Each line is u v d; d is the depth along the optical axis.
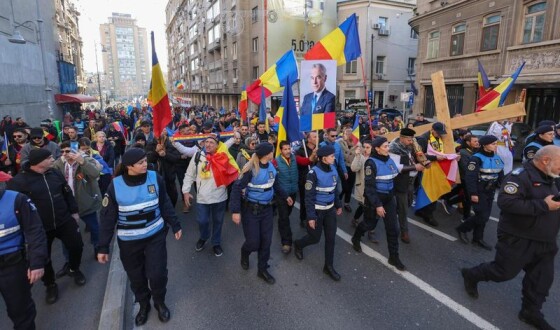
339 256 5.07
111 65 127.56
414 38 33.50
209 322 3.61
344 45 6.07
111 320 3.49
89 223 4.95
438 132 5.70
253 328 3.50
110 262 4.95
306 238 4.75
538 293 3.38
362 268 4.69
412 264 4.78
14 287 3.02
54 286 4.04
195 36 54.25
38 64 18.55
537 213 3.12
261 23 31.20
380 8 31.72
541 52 13.19
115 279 4.29
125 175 3.31
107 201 3.28
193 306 3.89
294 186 5.41
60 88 25.64
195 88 58.31
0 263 2.94
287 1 30.78
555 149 3.15
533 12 13.66
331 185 4.33
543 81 12.89
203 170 4.99
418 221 6.39
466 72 17.33
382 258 4.98
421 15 20.62
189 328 3.52
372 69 31.56
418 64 21.36
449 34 18.48
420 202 6.12
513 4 14.32
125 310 3.92
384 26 32.28
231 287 4.27
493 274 3.59
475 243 5.39
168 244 5.59
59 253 5.31
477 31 16.48
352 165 5.65
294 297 4.04
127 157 3.20
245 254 4.68
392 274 4.52
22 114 15.55
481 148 5.10
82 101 26.02
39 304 3.96
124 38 128.50
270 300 3.98
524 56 13.95
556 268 4.60
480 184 5.10
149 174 3.43
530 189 3.22
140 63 132.75
